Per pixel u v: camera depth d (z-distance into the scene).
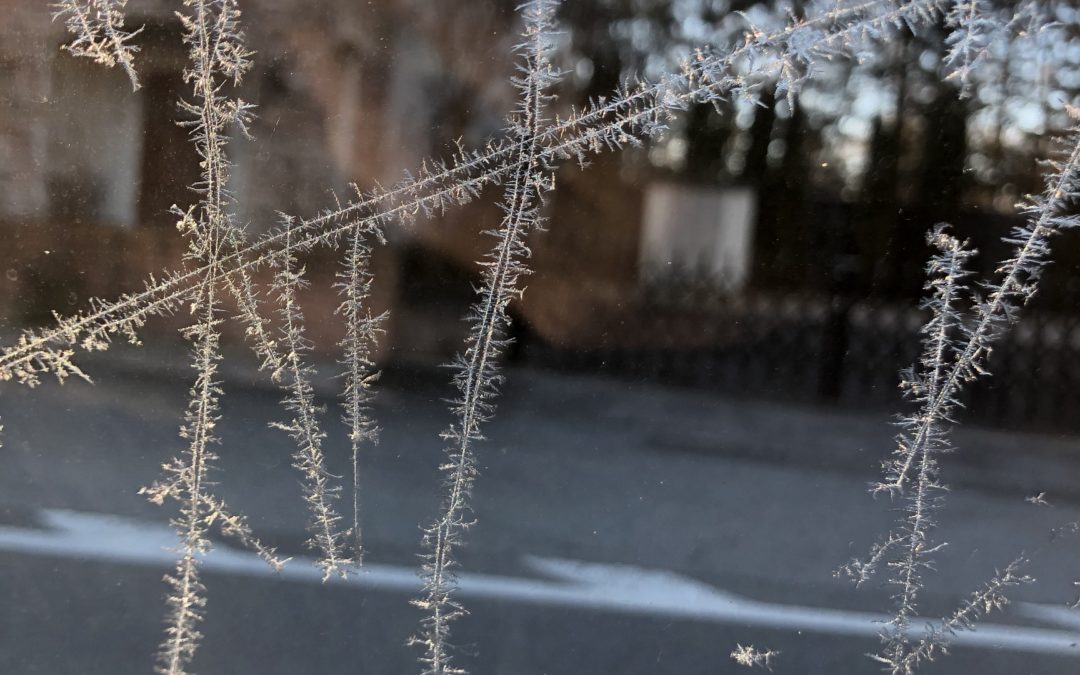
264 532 0.17
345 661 0.17
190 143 0.16
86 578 0.17
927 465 0.17
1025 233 0.16
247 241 0.16
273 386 0.17
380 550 0.17
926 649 0.17
